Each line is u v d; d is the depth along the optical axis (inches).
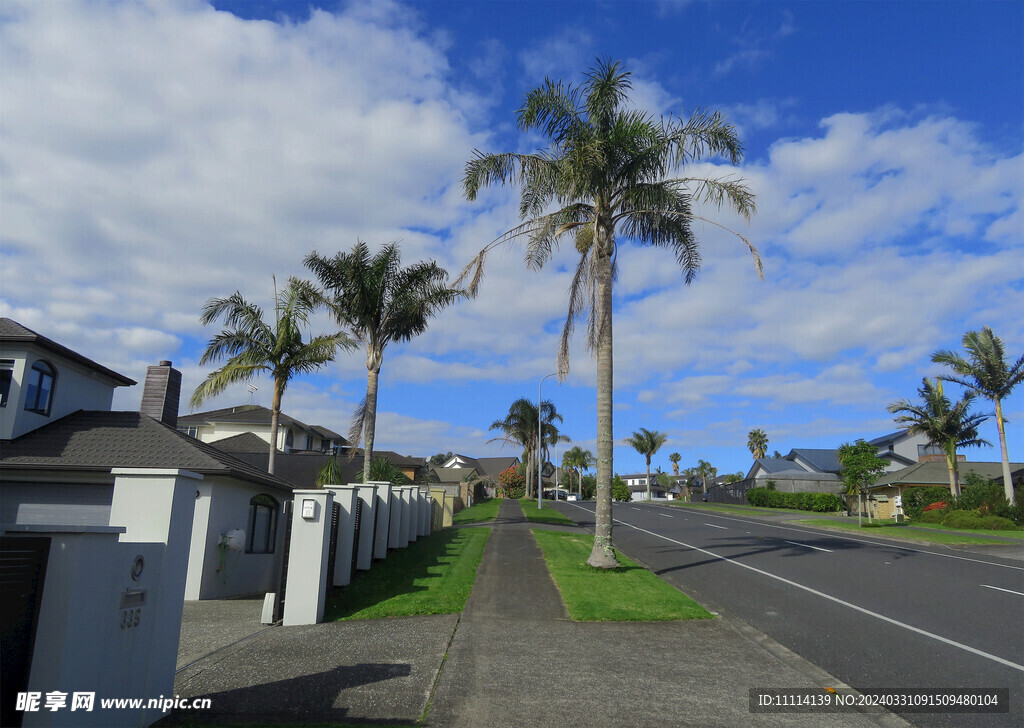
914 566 676.7
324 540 406.3
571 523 1328.7
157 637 223.9
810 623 411.8
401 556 656.4
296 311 918.4
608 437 609.9
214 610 477.4
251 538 737.6
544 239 666.8
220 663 297.3
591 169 595.5
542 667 303.9
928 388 1620.3
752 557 729.6
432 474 2461.9
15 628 167.6
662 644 353.7
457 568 581.0
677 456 5118.1
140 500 233.3
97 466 610.2
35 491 623.8
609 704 257.9
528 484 2807.6
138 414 734.5
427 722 232.5
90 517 621.3
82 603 183.3
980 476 1784.0
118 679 201.2
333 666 295.3
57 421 708.7
